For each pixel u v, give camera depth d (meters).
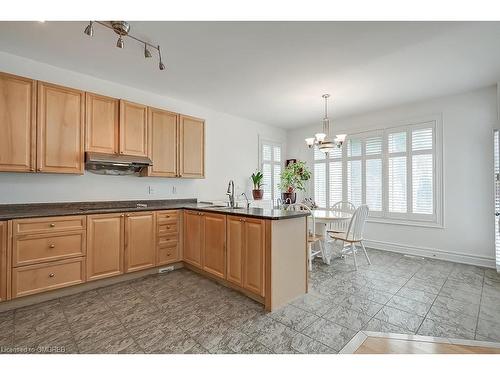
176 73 3.19
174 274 3.27
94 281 2.79
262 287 2.37
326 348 1.75
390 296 2.62
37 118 2.64
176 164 3.81
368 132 4.84
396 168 4.48
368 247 4.79
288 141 6.30
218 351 1.72
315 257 4.08
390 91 3.75
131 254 3.02
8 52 2.69
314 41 2.44
